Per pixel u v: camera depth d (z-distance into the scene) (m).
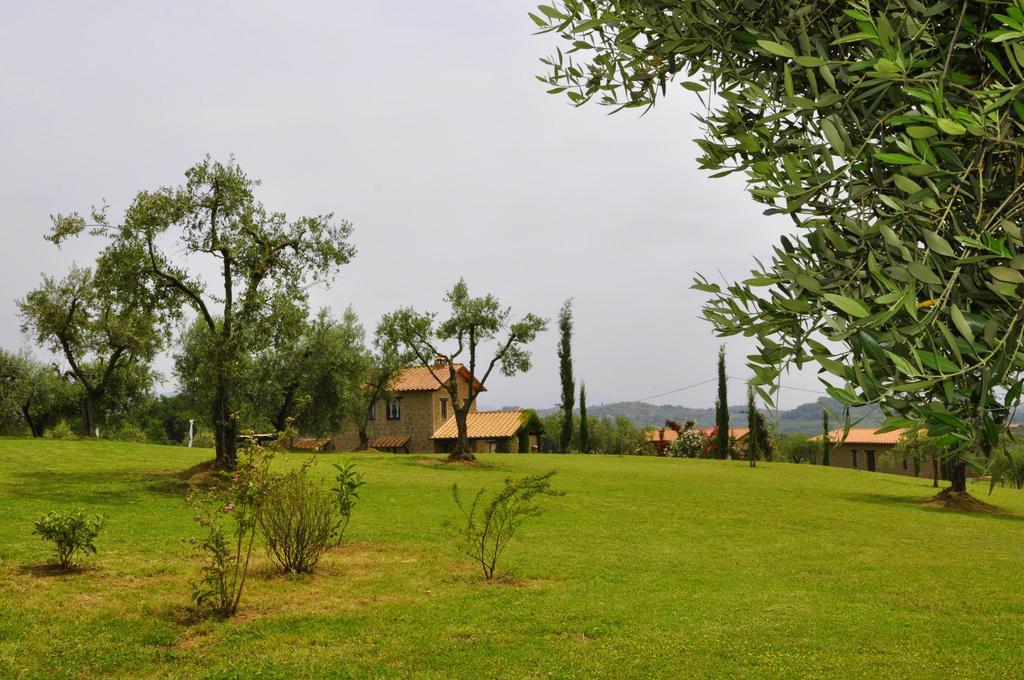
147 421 82.31
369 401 53.84
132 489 20.75
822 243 2.17
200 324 43.53
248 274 24.00
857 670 7.73
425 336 37.97
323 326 45.09
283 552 12.97
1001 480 1.91
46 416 48.53
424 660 7.93
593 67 3.19
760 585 12.49
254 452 10.87
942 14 2.19
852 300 1.92
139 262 23.16
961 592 12.28
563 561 13.96
